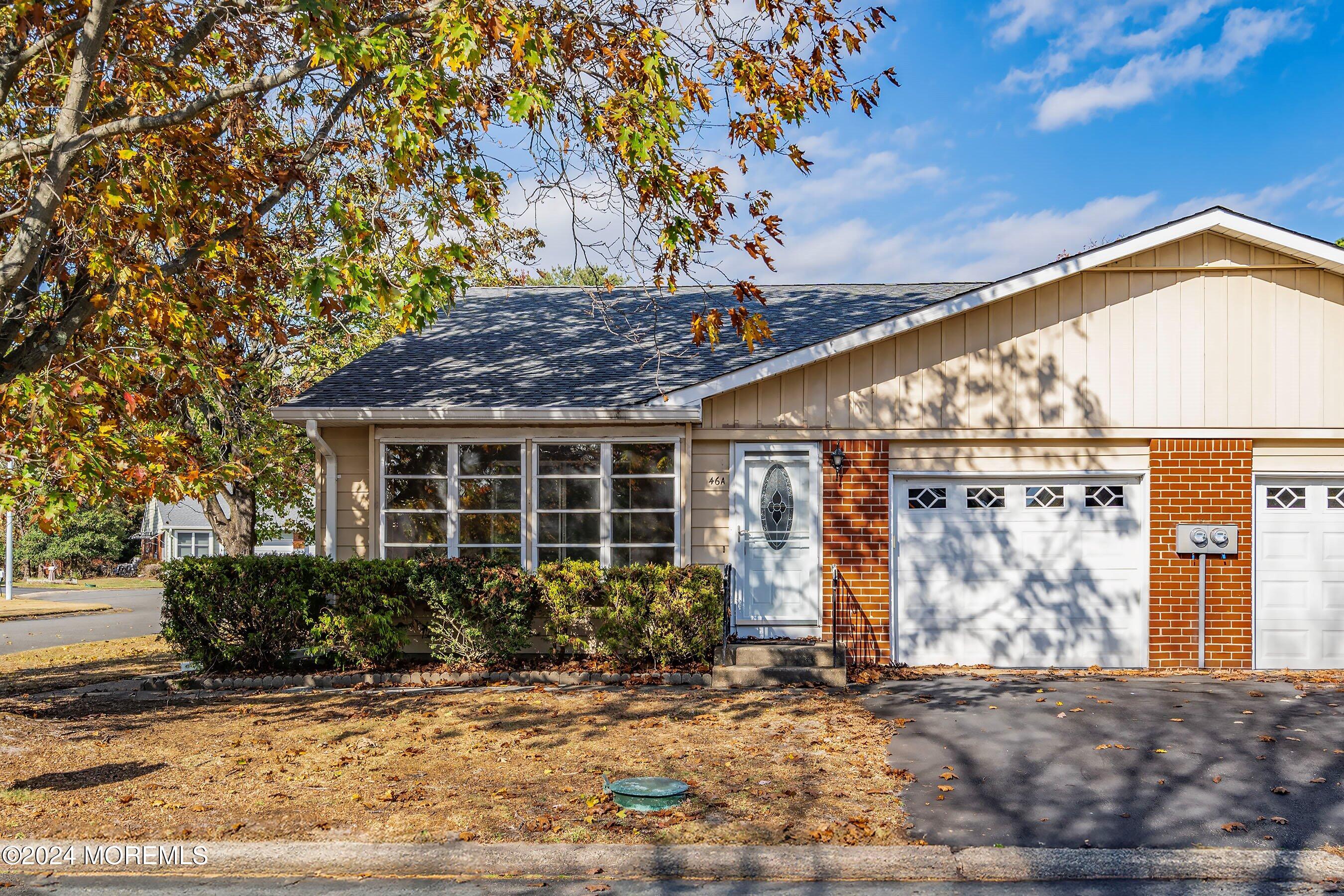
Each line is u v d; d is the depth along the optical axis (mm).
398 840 6176
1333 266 12008
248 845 6098
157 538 57906
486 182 9617
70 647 17781
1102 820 6605
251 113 10438
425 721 9562
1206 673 11922
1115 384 12453
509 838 6199
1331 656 12328
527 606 12258
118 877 5930
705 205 9562
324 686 11602
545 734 8953
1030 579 12664
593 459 12992
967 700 10227
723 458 12875
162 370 9492
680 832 6293
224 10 10086
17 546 51875
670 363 13750
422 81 7922
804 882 5836
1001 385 12562
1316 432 12211
